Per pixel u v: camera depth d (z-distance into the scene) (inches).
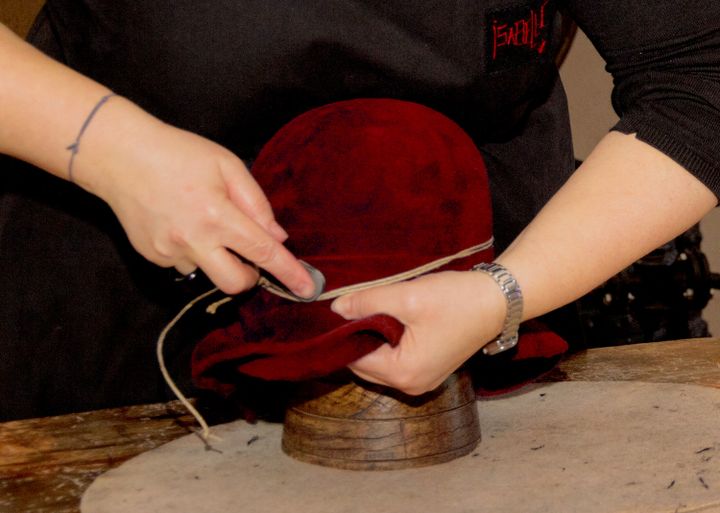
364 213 39.6
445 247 40.2
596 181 41.2
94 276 53.5
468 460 43.1
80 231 53.1
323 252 39.7
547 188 54.6
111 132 37.2
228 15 43.3
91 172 37.9
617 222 40.5
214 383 43.4
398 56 43.8
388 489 40.2
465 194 40.7
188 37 43.9
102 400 55.9
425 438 42.4
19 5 69.2
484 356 46.8
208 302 52.7
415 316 38.1
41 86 37.2
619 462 42.1
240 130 47.4
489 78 45.3
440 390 42.9
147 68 45.8
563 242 40.3
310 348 37.3
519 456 43.4
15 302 53.6
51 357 54.7
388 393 42.0
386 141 39.8
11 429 50.4
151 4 44.0
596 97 123.9
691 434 45.3
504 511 37.5
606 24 42.3
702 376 55.9
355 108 40.7
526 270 39.8
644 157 41.0
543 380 55.9
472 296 38.8
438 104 46.4
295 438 44.3
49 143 37.7
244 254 37.3
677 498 38.2
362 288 39.3
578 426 47.1
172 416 52.4
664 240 41.9
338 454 42.8
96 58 47.6
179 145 37.3
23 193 52.7
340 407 42.6
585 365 58.9
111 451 47.2
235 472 43.1
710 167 40.8
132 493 41.1
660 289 75.7
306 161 40.2
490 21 44.0
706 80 40.7
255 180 41.3
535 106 53.6
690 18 40.4
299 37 43.1
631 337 76.5
